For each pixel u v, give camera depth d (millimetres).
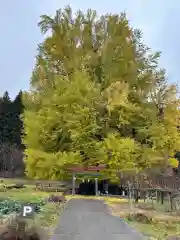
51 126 35625
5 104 88000
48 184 33062
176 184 20094
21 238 9062
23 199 21094
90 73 38312
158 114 37906
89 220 14273
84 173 33375
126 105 35312
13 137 84312
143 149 35156
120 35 39094
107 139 33656
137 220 14398
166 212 17984
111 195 30859
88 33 39594
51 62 39594
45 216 14422
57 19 40062
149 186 23484
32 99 38969
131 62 38062
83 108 34938
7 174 59625
